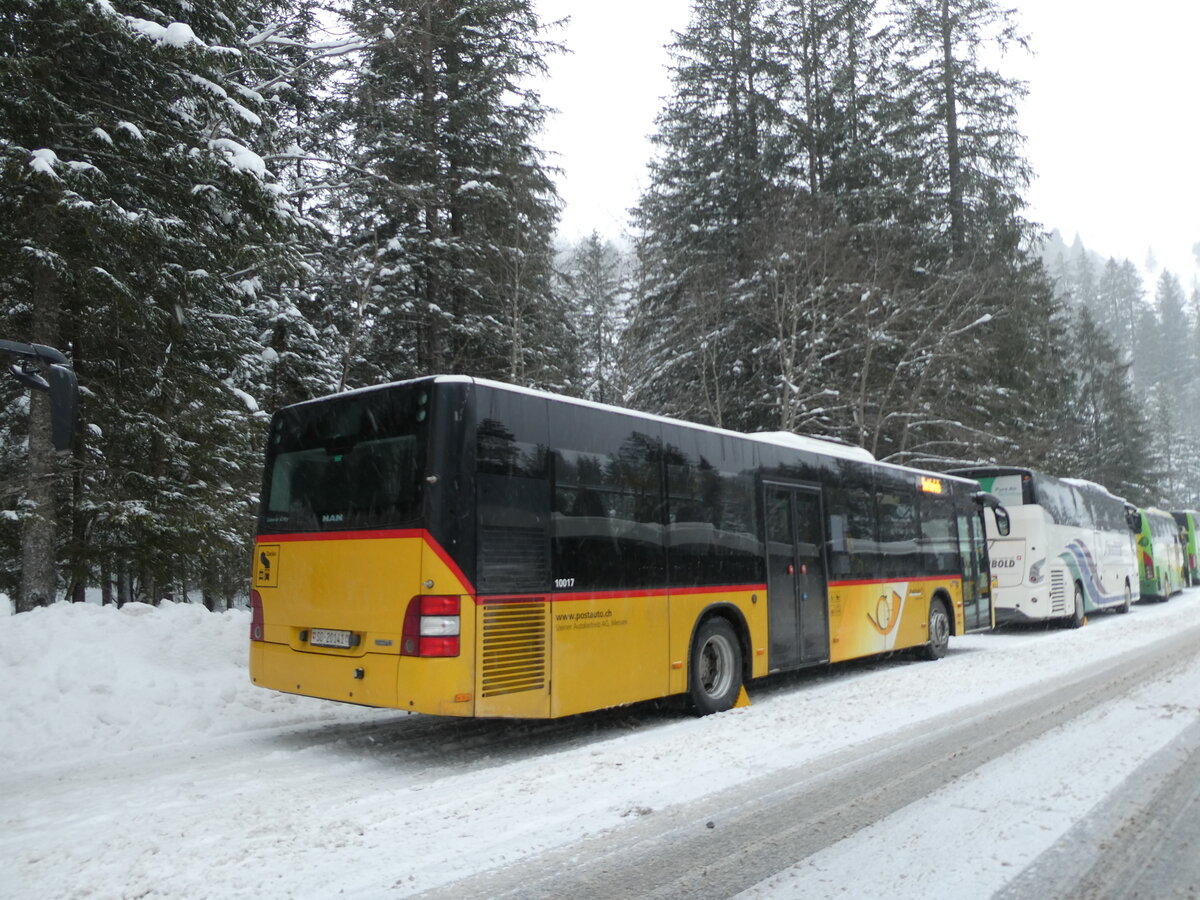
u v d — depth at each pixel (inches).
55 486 518.3
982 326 1026.1
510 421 279.0
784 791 232.5
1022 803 220.1
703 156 1093.8
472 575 260.4
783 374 880.9
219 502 563.5
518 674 269.1
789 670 394.0
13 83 407.2
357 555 272.5
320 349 711.7
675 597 332.2
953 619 551.5
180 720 313.9
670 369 1008.9
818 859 182.4
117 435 535.5
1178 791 228.8
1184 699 357.7
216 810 217.6
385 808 218.8
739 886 168.2
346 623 272.8
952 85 1136.8
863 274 935.0
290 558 293.0
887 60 1117.7
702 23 1120.8
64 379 183.5
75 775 254.7
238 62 461.4
